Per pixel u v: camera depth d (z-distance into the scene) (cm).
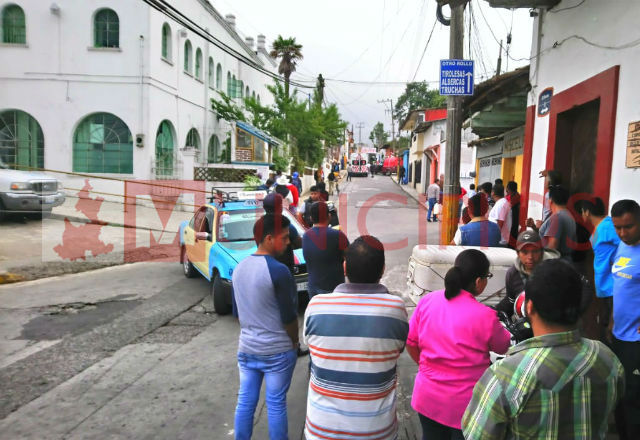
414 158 3403
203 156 2359
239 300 316
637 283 311
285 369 312
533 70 750
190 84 2189
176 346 541
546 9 695
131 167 1845
